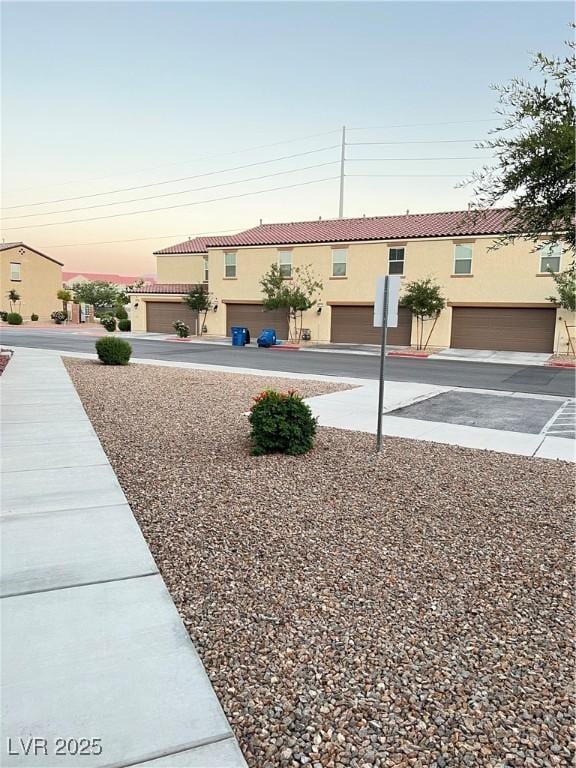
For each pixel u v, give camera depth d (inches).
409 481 222.7
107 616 120.4
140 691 97.0
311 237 1062.4
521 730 90.4
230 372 611.5
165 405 384.8
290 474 228.4
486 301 896.9
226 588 135.9
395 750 86.0
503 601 132.5
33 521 171.9
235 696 97.6
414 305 901.2
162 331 1326.3
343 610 127.0
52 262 1905.8
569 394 494.0
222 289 1175.6
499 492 211.5
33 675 100.2
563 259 839.1
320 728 90.4
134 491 203.5
